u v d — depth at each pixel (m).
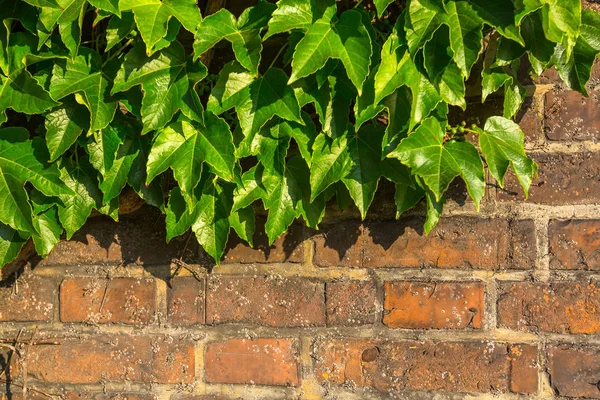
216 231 1.03
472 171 0.93
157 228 1.15
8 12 0.94
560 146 1.04
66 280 1.17
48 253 1.10
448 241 1.07
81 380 1.15
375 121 0.99
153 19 0.88
